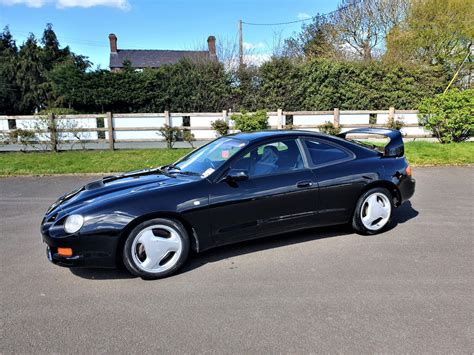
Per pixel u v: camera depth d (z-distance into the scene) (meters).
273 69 18.05
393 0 22.72
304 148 4.42
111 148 12.78
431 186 7.29
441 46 20.12
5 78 30.69
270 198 4.07
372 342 2.56
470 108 11.40
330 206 4.41
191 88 18.61
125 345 2.59
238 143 4.30
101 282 3.56
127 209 3.53
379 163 4.70
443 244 4.33
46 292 3.36
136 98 18.84
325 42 25.55
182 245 3.72
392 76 17.73
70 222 3.46
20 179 8.60
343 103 18.02
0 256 4.18
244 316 2.92
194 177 4.00
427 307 2.98
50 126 12.20
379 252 4.12
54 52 34.91
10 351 2.53
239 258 4.05
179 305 3.11
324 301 3.11
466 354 2.42
